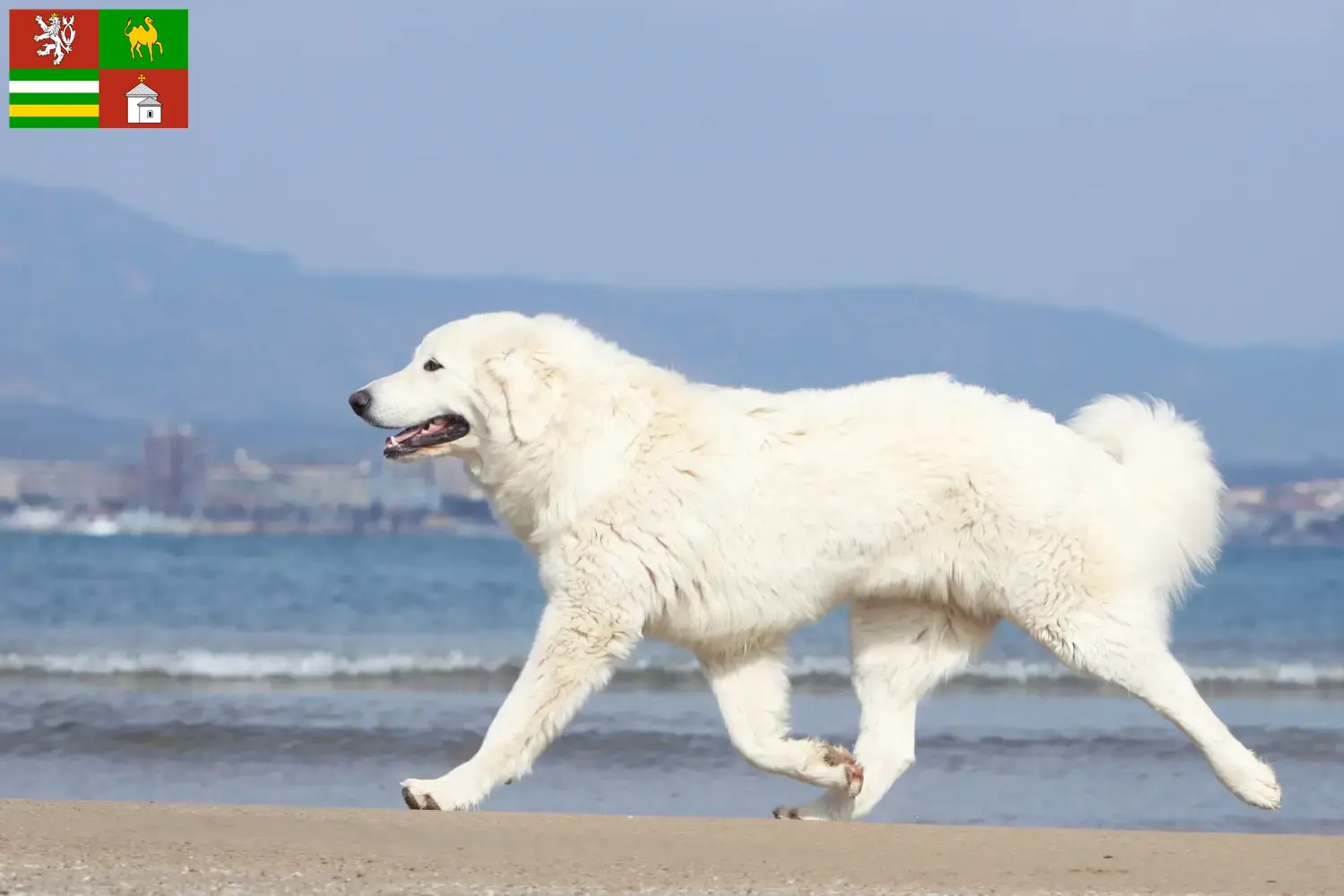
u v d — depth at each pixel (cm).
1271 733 1255
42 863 539
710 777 1038
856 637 834
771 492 769
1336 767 1110
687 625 787
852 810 804
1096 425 826
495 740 766
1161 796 998
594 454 775
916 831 701
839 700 1403
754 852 621
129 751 1100
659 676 1483
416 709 1321
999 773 1071
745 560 771
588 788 994
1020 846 653
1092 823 915
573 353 794
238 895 490
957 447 773
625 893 512
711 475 769
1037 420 792
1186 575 817
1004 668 1546
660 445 775
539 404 779
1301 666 1644
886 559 782
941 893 528
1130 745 1181
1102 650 783
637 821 709
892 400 792
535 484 790
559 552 784
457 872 547
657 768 1068
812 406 791
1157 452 805
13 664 1535
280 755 1092
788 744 796
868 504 771
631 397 784
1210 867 599
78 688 1430
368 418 802
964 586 790
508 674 1538
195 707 1312
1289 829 902
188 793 948
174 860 552
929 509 775
